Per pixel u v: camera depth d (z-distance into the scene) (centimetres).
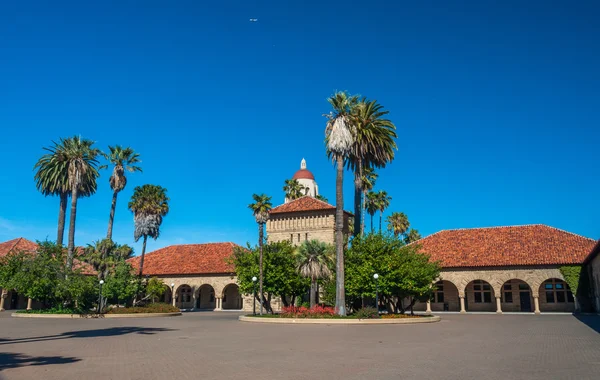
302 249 3559
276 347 1669
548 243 4609
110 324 3000
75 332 2370
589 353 1468
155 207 5466
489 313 4519
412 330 2469
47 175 5522
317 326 2794
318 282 3822
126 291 4278
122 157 5059
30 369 1180
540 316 3862
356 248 3588
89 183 5691
